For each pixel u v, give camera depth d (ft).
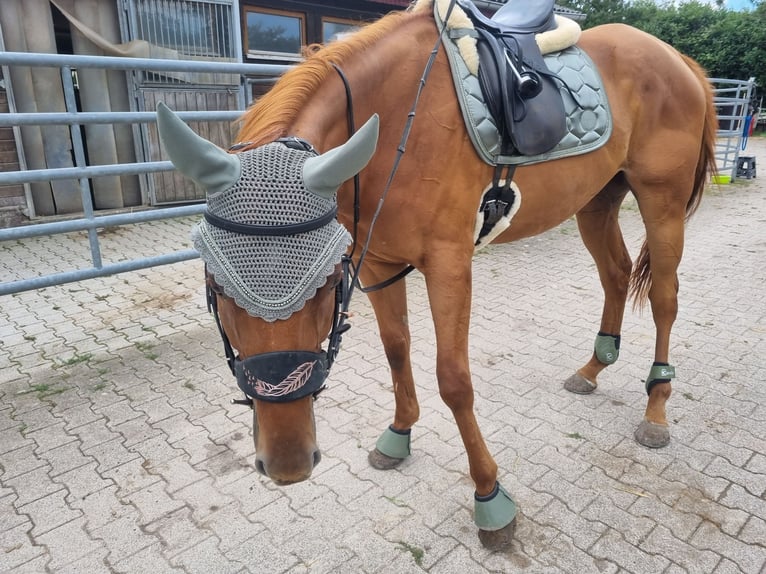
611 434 8.30
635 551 6.16
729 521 6.55
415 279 16.06
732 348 11.02
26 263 17.11
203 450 8.14
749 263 16.78
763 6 74.49
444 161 5.60
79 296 14.53
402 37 5.65
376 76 5.35
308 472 3.99
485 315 13.11
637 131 7.62
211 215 3.66
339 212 5.55
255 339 3.76
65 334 12.23
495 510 6.18
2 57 9.17
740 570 5.88
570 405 9.11
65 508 7.02
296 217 3.60
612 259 9.06
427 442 8.20
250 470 7.68
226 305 3.83
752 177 32.19
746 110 31.60
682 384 9.64
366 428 8.61
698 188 8.79
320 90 4.91
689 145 7.86
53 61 9.56
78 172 10.39
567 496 7.03
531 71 6.05
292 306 3.59
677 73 7.80
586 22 87.92
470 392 5.91
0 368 10.69
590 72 7.01
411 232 5.65
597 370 9.43
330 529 6.57
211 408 9.25
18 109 18.90
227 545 6.37
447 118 5.63
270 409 3.91
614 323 9.25
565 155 6.51
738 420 8.56
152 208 22.26
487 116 5.76
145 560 6.20
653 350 11.02
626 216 24.54
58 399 9.56
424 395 9.51
